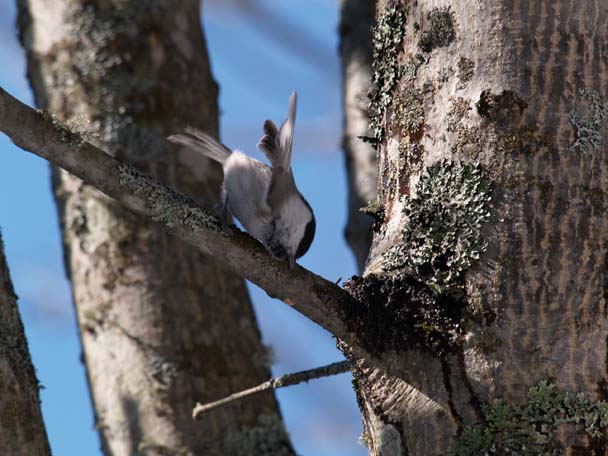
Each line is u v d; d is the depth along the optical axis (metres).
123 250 10.32
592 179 6.20
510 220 6.13
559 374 5.97
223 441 9.72
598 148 6.25
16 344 6.82
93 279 10.38
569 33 6.34
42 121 6.14
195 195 10.62
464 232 6.20
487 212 6.16
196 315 10.21
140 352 9.99
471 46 6.38
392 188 6.65
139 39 11.10
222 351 10.16
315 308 6.36
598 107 6.29
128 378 9.95
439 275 6.23
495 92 6.26
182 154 10.75
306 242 8.26
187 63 11.31
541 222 6.12
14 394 6.66
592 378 5.99
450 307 6.19
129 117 10.76
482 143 6.25
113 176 6.30
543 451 5.87
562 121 6.23
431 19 6.52
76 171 6.26
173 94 11.05
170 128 10.85
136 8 11.21
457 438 5.99
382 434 6.26
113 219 10.44
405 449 6.14
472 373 6.05
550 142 6.20
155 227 10.37
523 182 6.16
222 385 9.98
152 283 10.22
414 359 6.21
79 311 10.48
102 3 11.19
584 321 6.05
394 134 6.67
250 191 8.29
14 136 6.11
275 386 7.63
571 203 6.15
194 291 10.30
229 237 6.43
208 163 10.85
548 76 6.28
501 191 6.17
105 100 10.82
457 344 6.12
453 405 6.05
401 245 6.41
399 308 6.30
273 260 6.42
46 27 11.23
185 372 9.91
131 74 10.95
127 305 10.18
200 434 9.70
